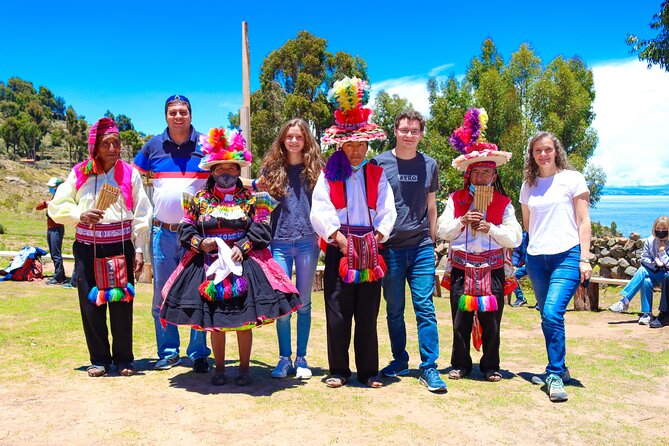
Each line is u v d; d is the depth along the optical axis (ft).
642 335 23.94
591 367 17.81
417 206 15.70
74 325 20.92
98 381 14.67
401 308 16.35
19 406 12.59
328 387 14.83
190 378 15.23
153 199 16.24
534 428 12.22
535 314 29.91
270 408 12.90
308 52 110.11
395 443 11.14
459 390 14.87
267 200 14.20
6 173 158.40
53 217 14.70
